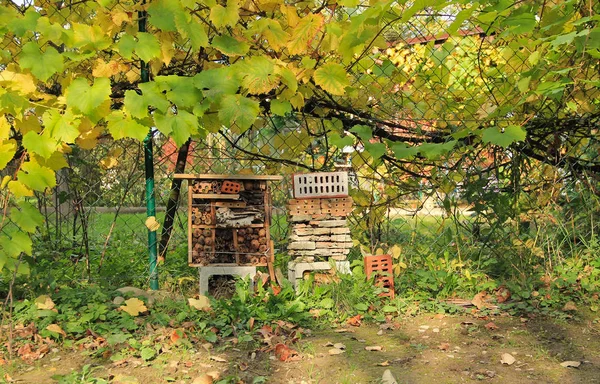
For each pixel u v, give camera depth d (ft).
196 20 13.10
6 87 11.57
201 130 13.38
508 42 16.01
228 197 14.64
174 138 11.82
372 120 16.67
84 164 16.98
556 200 17.57
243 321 12.57
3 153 11.25
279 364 10.77
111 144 16.67
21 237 11.30
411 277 15.34
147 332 11.99
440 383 9.98
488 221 16.31
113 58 14.66
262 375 10.30
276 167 17.84
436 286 14.83
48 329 11.60
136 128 12.02
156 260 15.37
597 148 18.28
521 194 17.17
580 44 12.91
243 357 11.03
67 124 11.49
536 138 17.72
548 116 16.66
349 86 15.43
